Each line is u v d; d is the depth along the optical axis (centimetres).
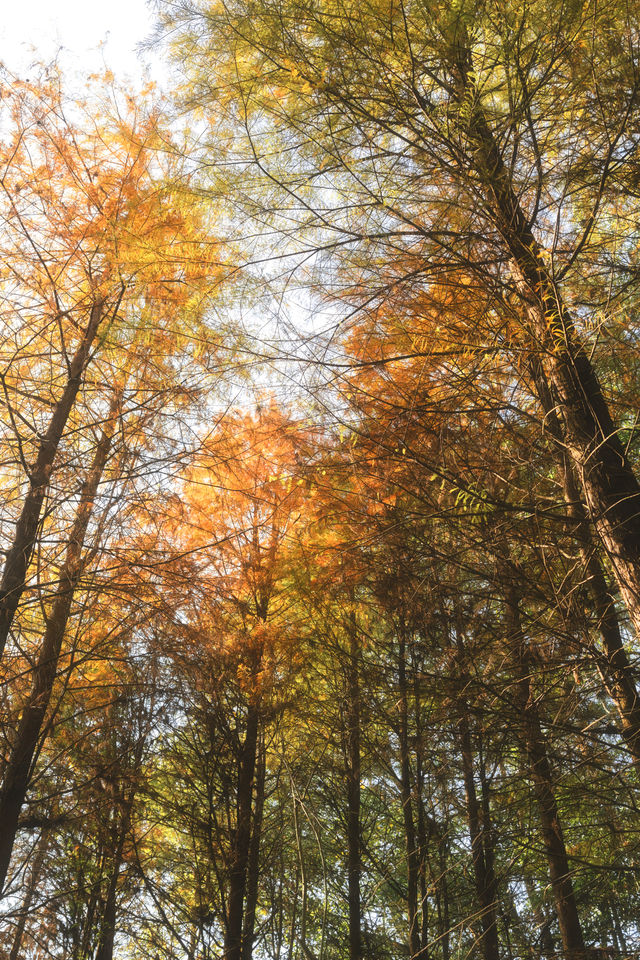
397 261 511
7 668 801
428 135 475
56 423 841
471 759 714
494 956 775
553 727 538
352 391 548
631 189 475
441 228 519
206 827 1016
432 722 630
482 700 602
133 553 822
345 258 514
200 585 847
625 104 446
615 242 515
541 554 529
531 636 549
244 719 1073
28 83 837
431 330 536
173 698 884
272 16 478
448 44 455
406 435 542
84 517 813
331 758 1012
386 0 471
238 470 856
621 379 521
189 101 518
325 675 973
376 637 924
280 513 927
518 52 442
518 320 478
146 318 634
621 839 620
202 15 510
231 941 952
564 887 700
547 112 469
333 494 636
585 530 539
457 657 634
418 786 869
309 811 736
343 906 1225
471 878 896
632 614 450
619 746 507
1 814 723
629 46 439
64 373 870
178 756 1029
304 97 496
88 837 925
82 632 847
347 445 567
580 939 682
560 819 708
